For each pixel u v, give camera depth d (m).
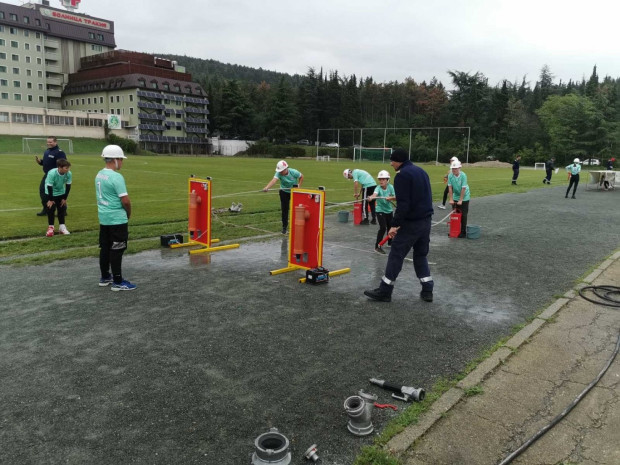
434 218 14.44
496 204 18.38
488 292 6.74
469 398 3.85
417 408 3.67
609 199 20.86
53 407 3.57
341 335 5.04
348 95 100.75
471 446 3.24
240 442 3.20
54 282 6.80
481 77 93.88
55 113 72.69
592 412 3.69
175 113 87.94
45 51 93.31
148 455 3.05
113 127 78.56
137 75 83.19
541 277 7.58
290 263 7.81
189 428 3.34
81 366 4.22
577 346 4.91
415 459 3.10
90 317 5.41
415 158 74.44
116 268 6.38
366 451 3.12
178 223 11.94
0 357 4.38
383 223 9.12
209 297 6.22
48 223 10.56
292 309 5.84
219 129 100.31
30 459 2.99
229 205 15.66
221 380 4.02
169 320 5.36
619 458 3.15
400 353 4.63
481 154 79.25
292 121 96.69
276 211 14.63
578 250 9.71
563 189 26.41
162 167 36.75
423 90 118.19
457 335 5.11
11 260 8.03
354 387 3.96
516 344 4.88
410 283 7.19
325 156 73.62
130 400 3.69
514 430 3.43
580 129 73.25
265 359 4.43
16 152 58.91
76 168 30.92
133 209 14.20
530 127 85.50
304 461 3.03
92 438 3.21
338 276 7.51
